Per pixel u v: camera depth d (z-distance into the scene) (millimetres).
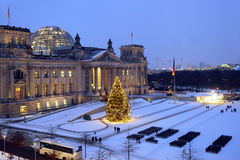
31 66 102312
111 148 60094
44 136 69688
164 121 93250
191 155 52656
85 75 127000
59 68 117312
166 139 68125
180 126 85000
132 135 70188
